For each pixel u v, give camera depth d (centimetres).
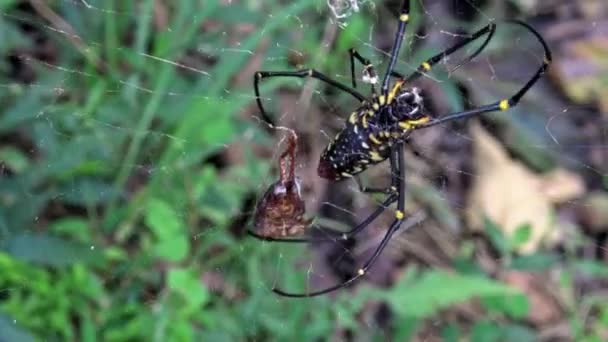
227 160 56
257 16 56
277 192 48
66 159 54
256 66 57
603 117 59
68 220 54
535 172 58
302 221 49
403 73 55
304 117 56
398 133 48
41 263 52
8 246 51
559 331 56
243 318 53
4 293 52
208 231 54
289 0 57
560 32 61
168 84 55
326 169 49
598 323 55
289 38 57
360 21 56
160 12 57
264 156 57
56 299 52
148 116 54
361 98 50
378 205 54
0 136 54
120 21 57
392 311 56
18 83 55
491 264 57
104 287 53
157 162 55
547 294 57
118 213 54
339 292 56
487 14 59
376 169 56
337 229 56
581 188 58
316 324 53
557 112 59
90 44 56
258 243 54
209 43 57
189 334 52
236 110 55
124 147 55
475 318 56
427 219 57
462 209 58
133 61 56
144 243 54
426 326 56
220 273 54
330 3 56
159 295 54
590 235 58
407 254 57
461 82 58
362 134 48
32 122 54
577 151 59
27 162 54
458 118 48
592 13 63
